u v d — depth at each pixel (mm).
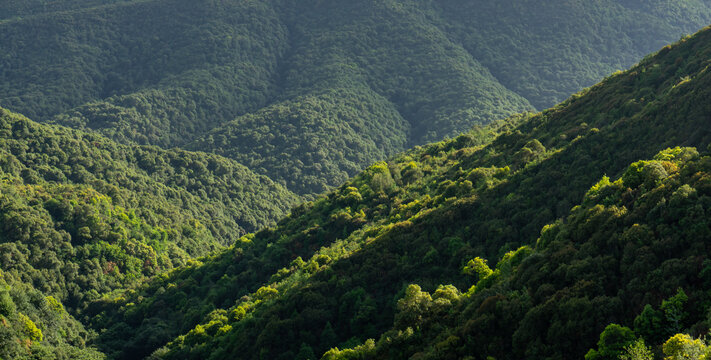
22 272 100562
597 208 48031
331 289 65812
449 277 60750
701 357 29266
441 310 49500
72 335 84875
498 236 63125
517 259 51531
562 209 62531
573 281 41750
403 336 48406
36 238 108438
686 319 35000
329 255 79500
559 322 38156
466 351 41781
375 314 59719
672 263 38312
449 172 101125
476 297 47406
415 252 66438
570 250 44781
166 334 84500
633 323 36531
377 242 70750
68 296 105000
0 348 66250
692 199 42094
